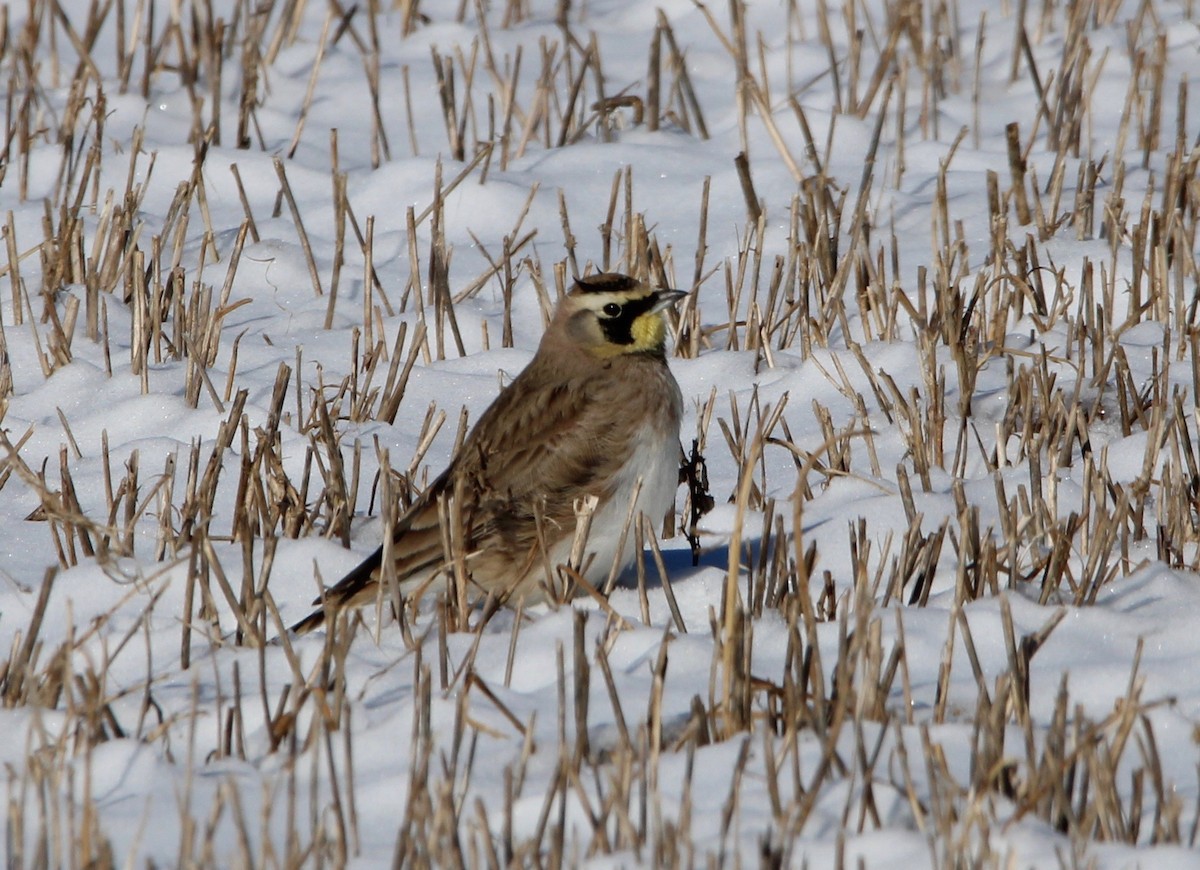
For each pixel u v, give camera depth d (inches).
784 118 774.5
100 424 516.4
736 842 263.3
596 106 753.6
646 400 406.9
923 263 629.9
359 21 927.7
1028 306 590.9
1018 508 439.8
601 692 342.0
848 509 442.3
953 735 316.5
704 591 399.5
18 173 717.9
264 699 322.0
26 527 449.4
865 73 843.4
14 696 344.8
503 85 779.4
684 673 352.8
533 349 578.6
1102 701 339.0
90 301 578.6
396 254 658.8
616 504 403.5
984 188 701.3
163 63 809.5
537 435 401.4
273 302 619.5
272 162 730.2
